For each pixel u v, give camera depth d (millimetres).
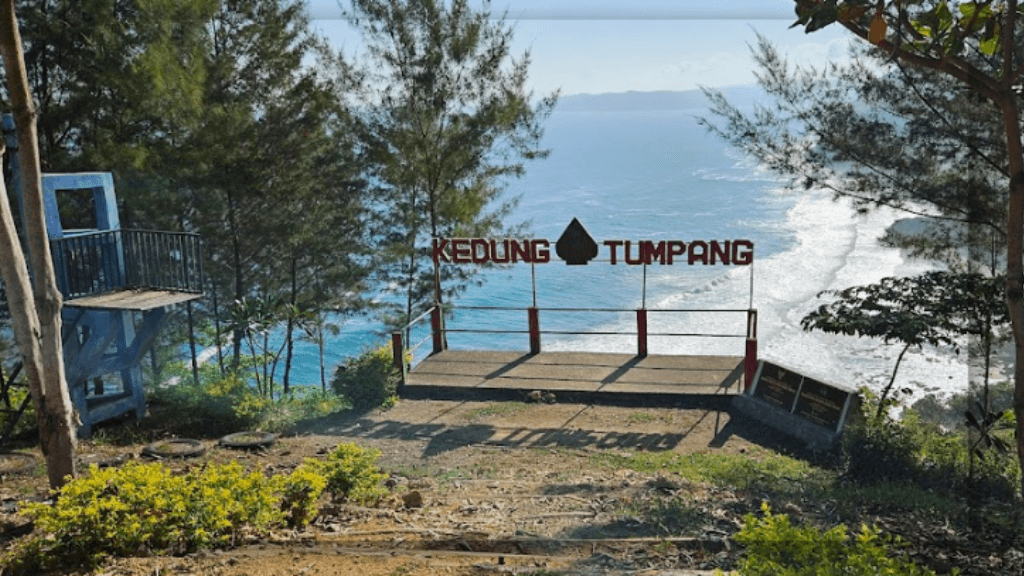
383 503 9508
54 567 6363
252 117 21547
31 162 8750
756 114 14219
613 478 11609
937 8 3359
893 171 12133
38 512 6520
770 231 67625
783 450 13359
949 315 7422
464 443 14000
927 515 7688
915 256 12344
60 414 9172
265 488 7418
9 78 8477
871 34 3297
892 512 8469
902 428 11273
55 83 20203
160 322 14719
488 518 8531
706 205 87000
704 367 16906
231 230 22047
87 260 14367
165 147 20016
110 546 6609
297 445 13930
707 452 13297
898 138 11719
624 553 6648
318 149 23531
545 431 14516
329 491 9586
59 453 9180
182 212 21531
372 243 27797
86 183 13906
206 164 20141
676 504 8633
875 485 10172
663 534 7449
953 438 10430
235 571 6051
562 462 12812
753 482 10734
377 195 27125
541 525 8094
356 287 26828
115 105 20516
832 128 12844
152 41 19828
